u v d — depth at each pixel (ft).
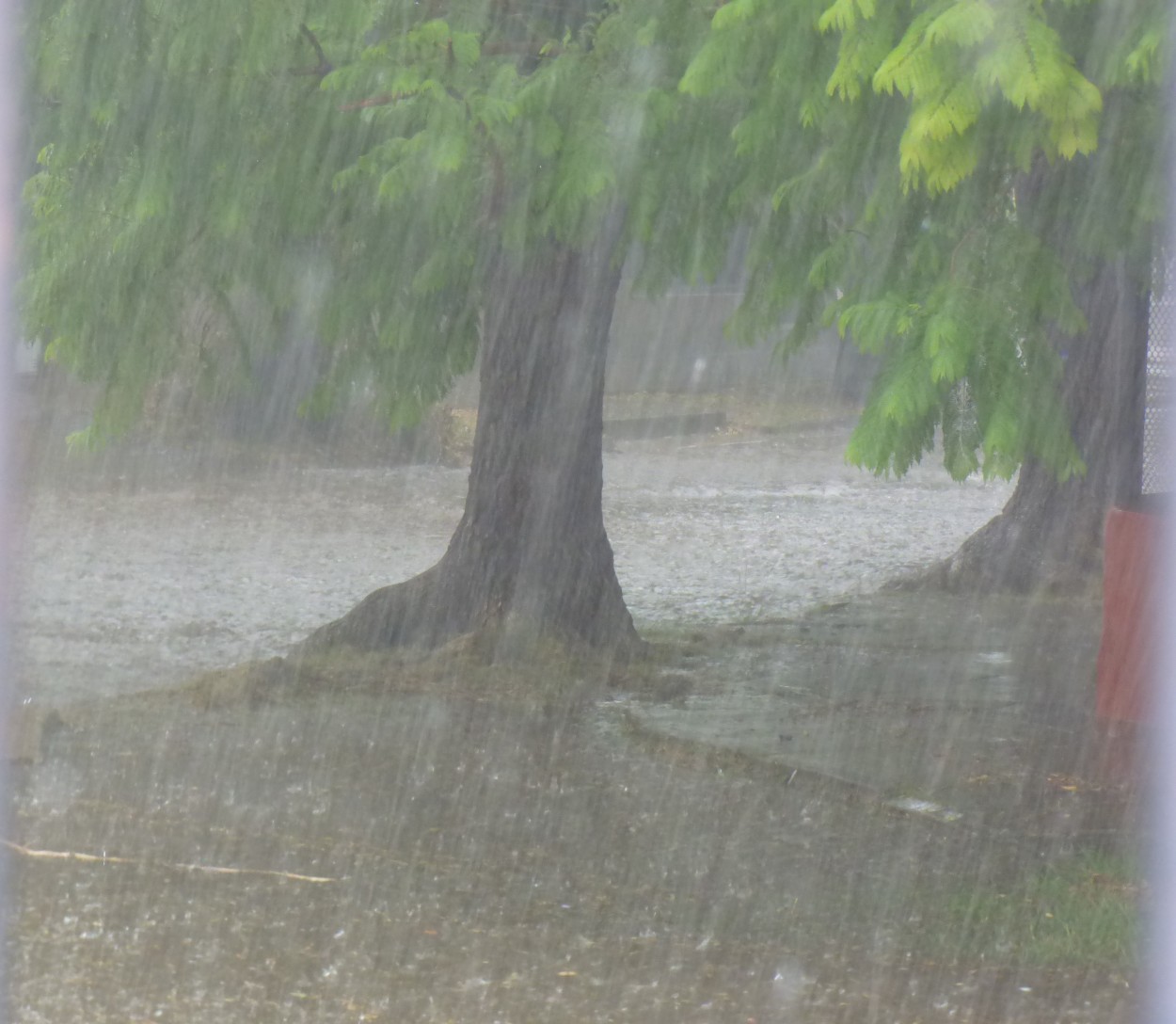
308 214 62.64
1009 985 37.91
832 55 45.88
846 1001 36.96
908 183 42.88
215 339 71.20
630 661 73.46
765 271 60.18
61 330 65.77
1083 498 93.15
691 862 47.55
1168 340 86.02
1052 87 36.94
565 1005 36.68
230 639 81.56
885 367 44.16
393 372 70.59
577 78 57.57
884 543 117.80
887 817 51.65
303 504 131.85
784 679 71.10
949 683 69.82
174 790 54.65
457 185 57.16
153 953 39.75
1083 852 47.80
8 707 65.72
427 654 72.90
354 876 46.21
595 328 74.43
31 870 46.21
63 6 62.03
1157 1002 36.68
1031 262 45.24
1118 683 55.83
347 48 61.67
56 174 64.64
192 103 60.54
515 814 52.31
